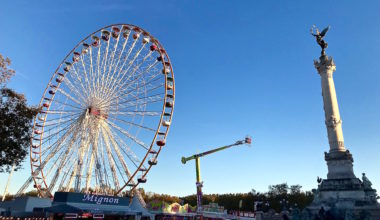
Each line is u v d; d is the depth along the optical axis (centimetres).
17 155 3741
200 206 7712
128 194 6119
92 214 4947
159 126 6069
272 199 14800
